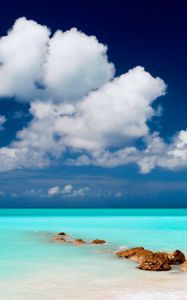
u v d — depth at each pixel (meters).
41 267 21.48
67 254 25.95
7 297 15.41
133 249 24.78
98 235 39.81
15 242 33.03
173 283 17.34
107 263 22.38
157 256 21.08
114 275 19.16
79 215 112.94
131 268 20.77
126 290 16.22
